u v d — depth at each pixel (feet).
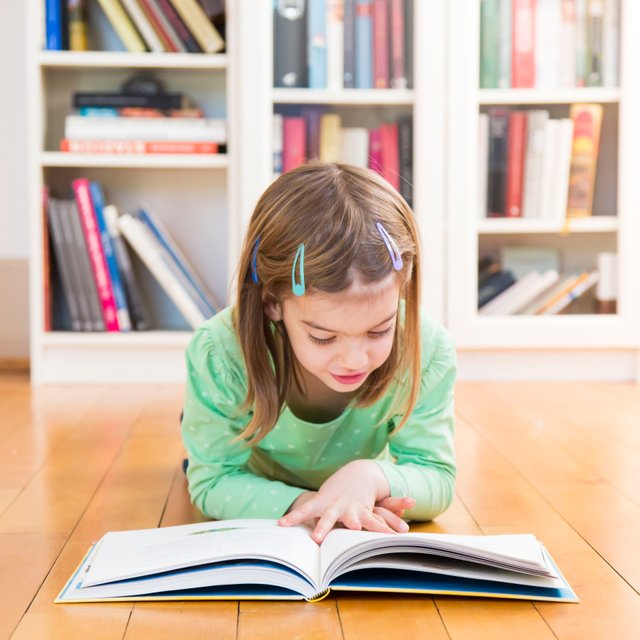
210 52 8.94
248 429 3.83
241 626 2.94
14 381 9.04
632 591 3.29
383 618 3.01
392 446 4.26
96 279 8.94
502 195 8.79
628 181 8.75
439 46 8.70
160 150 8.82
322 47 8.75
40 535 4.04
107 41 9.40
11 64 9.81
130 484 4.96
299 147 8.77
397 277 3.36
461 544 3.14
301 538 3.36
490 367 8.96
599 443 5.99
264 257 3.51
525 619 3.01
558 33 8.73
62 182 9.41
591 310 8.85
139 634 2.89
